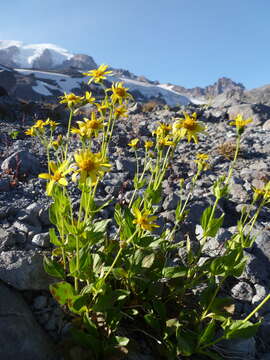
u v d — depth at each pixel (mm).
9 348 332
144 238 422
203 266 434
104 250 438
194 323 401
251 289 486
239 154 1173
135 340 389
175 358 373
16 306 369
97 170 337
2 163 869
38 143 1128
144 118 1758
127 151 1114
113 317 360
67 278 434
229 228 650
